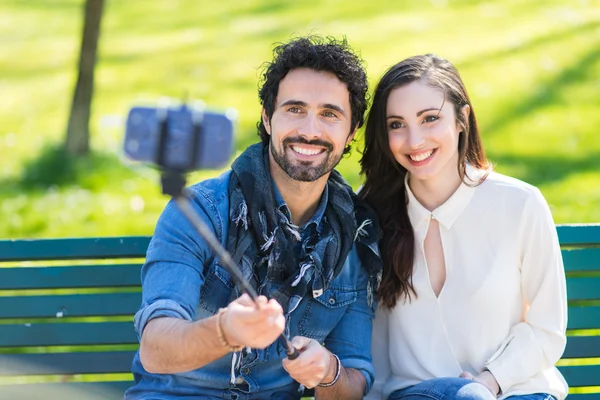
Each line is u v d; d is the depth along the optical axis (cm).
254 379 299
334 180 316
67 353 343
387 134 316
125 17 1430
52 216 780
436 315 314
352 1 1393
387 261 318
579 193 771
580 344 349
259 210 297
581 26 1191
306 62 297
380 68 1087
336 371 290
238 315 238
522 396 308
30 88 1169
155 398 290
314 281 300
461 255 314
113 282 347
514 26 1212
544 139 898
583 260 350
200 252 291
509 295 313
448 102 309
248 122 979
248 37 1277
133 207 791
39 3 1578
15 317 343
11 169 885
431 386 293
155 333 264
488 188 316
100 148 916
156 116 198
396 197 324
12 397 330
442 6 1329
